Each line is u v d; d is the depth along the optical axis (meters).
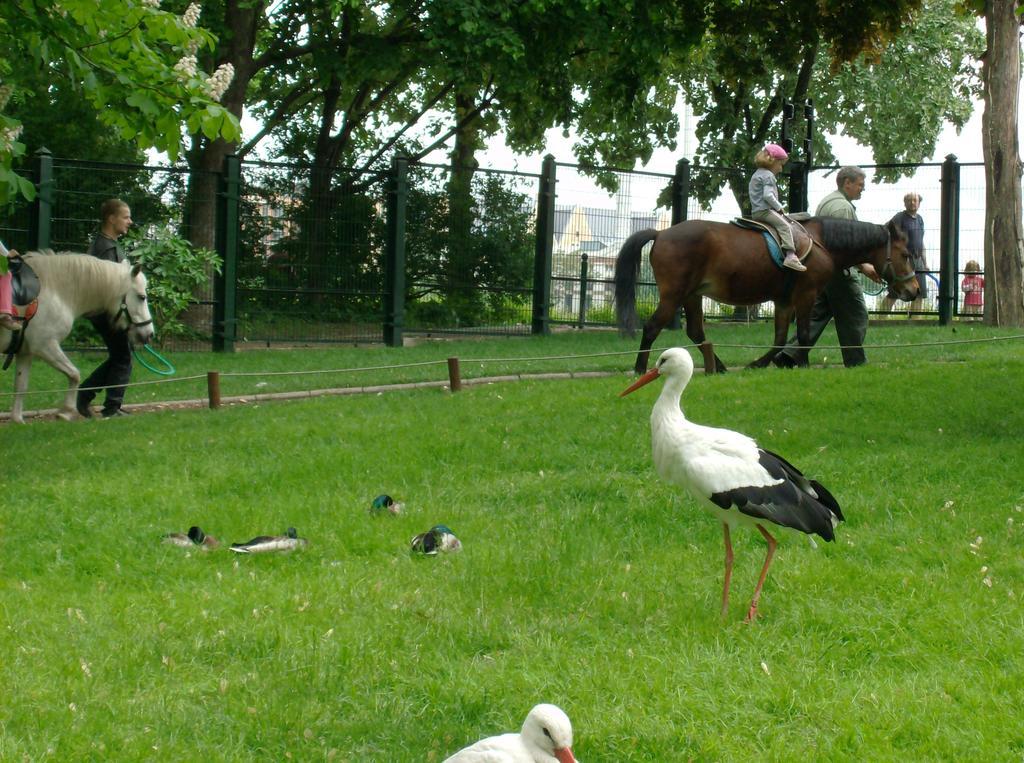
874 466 11.41
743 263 17.66
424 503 10.72
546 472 11.69
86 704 6.35
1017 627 7.38
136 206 23.50
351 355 22.23
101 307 15.91
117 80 11.55
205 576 8.83
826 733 6.06
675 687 6.59
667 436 7.82
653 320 17.84
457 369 17.16
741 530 9.73
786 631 7.50
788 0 28.14
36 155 22.52
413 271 25.89
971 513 9.88
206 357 22.17
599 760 5.84
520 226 26.50
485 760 4.36
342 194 25.00
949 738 5.93
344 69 27.42
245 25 27.70
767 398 14.59
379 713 6.29
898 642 7.26
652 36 26.73
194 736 6.03
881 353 20.23
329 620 7.69
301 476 11.70
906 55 39.53
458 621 7.64
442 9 25.42
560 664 6.95
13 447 13.29
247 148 33.84
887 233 18.16
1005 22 25.80
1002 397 14.49
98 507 10.56
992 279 26.34
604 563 8.91
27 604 8.02
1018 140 26.11
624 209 27.91
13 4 11.16
